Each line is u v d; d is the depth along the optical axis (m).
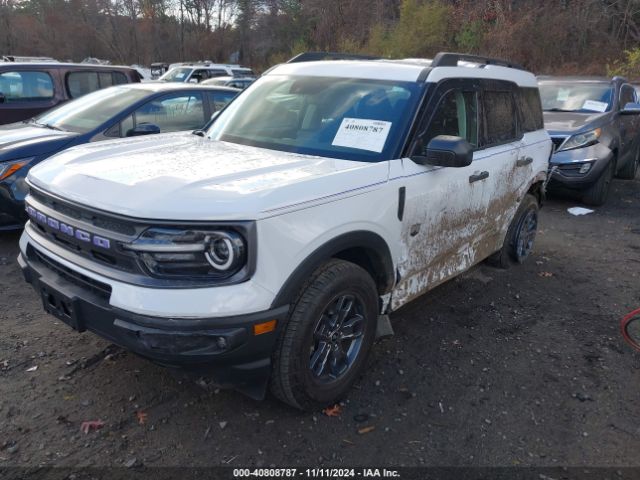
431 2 33.03
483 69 4.57
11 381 3.40
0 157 5.46
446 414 3.33
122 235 2.66
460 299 4.95
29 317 4.23
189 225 2.56
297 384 3.02
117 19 51.56
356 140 3.62
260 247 2.64
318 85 4.11
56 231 3.01
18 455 2.80
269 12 51.19
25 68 8.45
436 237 3.97
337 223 3.02
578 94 9.46
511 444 3.10
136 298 2.60
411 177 3.54
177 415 3.17
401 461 2.92
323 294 2.98
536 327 4.51
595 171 8.16
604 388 3.69
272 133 3.92
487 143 4.55
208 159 3.36
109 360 3.67
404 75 3.92
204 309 2.57
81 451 2.86
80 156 3.46
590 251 6.54
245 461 2.86
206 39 51.72
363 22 38.66
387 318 3.83
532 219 5.78
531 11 30.84
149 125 5.80
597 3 31.66
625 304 5.05
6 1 51.47
